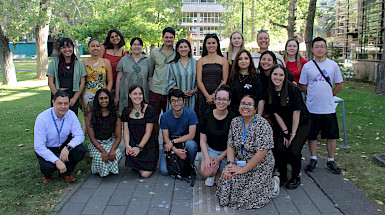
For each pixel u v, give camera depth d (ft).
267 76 13.71
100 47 17.72
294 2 48.85
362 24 50.65
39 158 12.96
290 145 12.72
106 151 13.76
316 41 14.14
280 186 13.00
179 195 12.26
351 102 31.09
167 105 16.87
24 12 45.73
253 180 11.36
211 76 15.30
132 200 11.81
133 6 56.90
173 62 16.12
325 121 14.20
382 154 15.87
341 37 62.39
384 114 25.43
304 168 14.90
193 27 188.75
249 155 11.69
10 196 11.90
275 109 13.00
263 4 63.67
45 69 54.24
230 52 16.43
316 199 11.80
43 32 53.16
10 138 19.63
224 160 13.00
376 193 12.19
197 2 185.47
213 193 12.42
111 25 47.96
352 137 19.61
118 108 17.63
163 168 14.11
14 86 45.68
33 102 32.99
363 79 49.24
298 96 12.73
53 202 11.58
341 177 13.73
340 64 54.60
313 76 14.25
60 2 52.90
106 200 11.78
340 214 10.72
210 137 13.05
